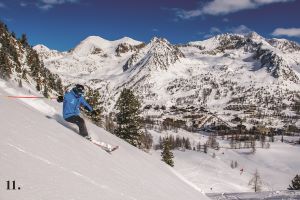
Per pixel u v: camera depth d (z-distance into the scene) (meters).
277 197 16.34
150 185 9.92
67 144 9.07
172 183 12.73
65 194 5.89
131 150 15.20
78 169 7.57
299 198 16.12
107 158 10.26
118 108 46.19
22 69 123.44
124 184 8.34
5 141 6.90
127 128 45.75
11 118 8.72
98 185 7.18
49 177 6.27
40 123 9.81
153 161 16.23
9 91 14.45
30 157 6.76
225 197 16.64
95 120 43.31
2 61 80.81
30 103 14.07
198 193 14.16
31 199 5.19
